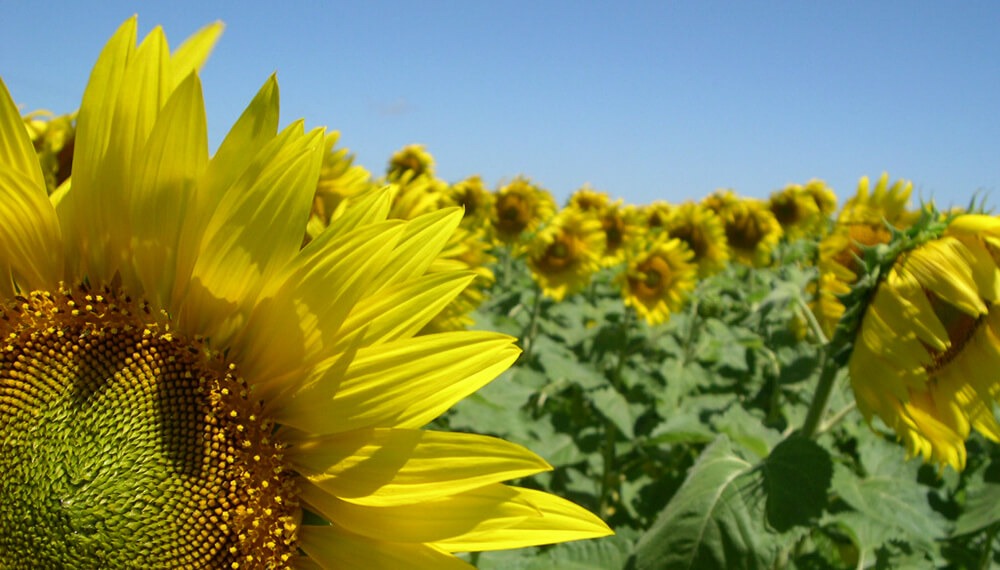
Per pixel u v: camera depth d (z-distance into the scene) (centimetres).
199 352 63
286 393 64
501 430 147
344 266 61
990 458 147
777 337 188
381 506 61
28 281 64
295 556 63
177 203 61
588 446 173
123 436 61
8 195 60
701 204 387
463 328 130
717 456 109
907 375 100
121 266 64
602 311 296
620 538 110
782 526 101
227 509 61
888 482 125
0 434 61
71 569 59
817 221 381
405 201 115
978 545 136
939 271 98
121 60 61
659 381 212
